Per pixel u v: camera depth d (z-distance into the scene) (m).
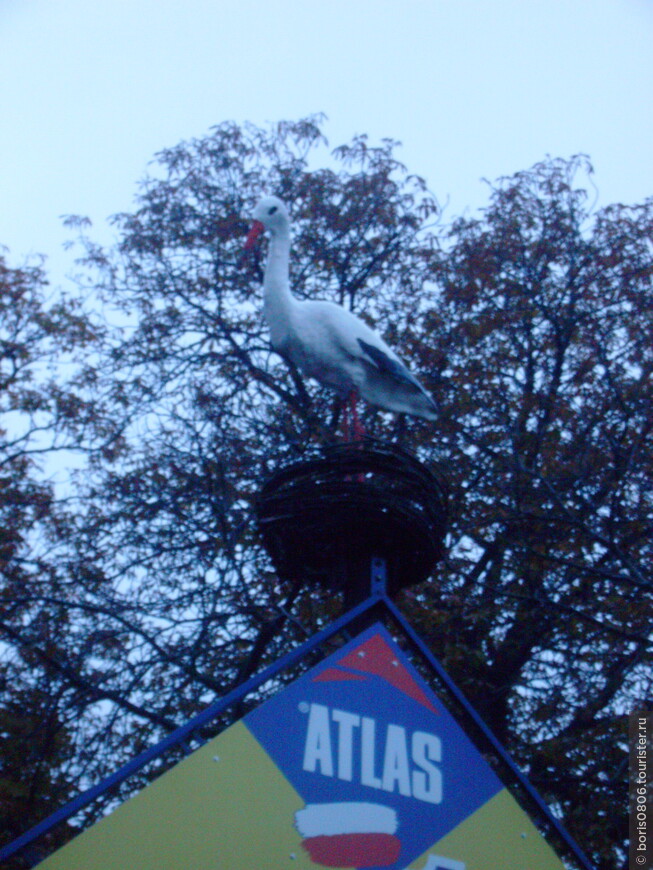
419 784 4.79
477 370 11.67
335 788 4.63
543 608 10.19
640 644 9.35
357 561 5.96
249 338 12.15
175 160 13.24
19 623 10.02
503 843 4.77
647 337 11.40
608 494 10.48
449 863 4.63
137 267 12.75
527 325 11.80
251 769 4.52
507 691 10.08
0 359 12.02
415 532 5.81
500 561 10.64
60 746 9.40
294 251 12.74
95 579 10.02
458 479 10.93
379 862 4.52
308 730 4.73
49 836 8.69
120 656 9.30
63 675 9.28
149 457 10.91
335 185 13.08
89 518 10.76
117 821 4.22
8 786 8.64
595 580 10.24
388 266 12.75
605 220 12.41
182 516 10.24
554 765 9.70
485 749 5.47
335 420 11.36
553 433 11.18
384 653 5.10
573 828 9.14
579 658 9.74
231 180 13.27
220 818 4.36
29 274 12.41
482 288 12.15
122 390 11.55
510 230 12.36
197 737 5.02
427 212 12.84
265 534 6.08
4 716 9.22
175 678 9.54
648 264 12.11
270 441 10.90
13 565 10.45
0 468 11.38
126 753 9.04
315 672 4.91
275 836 4.41
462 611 9.98
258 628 9.78
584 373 11.60
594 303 12.02
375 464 5.88
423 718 4.98
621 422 11.09
